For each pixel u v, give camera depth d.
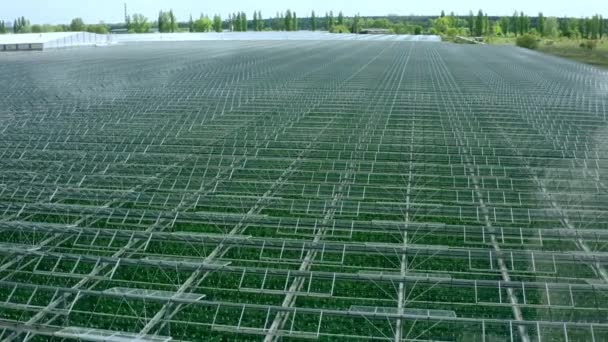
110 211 31.73
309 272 23.91
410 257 26.16
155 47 162.88
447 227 29.05
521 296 22.78
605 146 44.41
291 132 48.78
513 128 50.12
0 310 23.56
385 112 56.94
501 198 34.22
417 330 20.78
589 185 35.66
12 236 29.30
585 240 28.20
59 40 157.25
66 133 48.03
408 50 149.12
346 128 49.97
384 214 32.16
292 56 124.31
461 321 20.53
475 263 25.80
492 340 20.28
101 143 44.97
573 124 51.62
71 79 81.19
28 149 43.66
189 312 22.22
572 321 21.62
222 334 21.70
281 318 21.81
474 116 55.22
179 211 32.53
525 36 175.62
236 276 24.58
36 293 23.70
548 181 36.41
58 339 21.20
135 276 25.27
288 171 38.50
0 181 37.06
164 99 63.59
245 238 27.72
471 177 36.69
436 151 43.47
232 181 35.91
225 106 59.66
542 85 77.38
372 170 38.88
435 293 23.34
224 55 127.19
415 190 35.06
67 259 26.08
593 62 124.81
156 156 41.41
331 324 21.56
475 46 171.25
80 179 37.19
